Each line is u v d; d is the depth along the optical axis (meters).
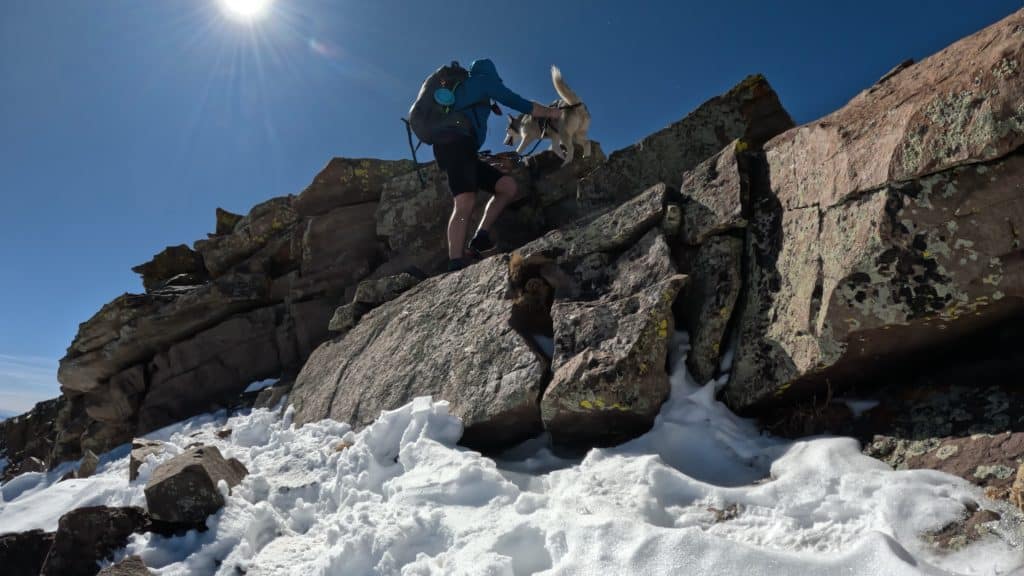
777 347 2.96
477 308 4.27
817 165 3.00
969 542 1.86
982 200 2.27
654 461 2.73
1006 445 2.12
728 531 2.28
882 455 2.44
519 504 2.58
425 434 3.48
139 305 7.61
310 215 7.66
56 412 9.92
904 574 1.71
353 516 2.82
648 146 4.75
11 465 9.66
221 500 3.10
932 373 2.68
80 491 4.17
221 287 7.38
